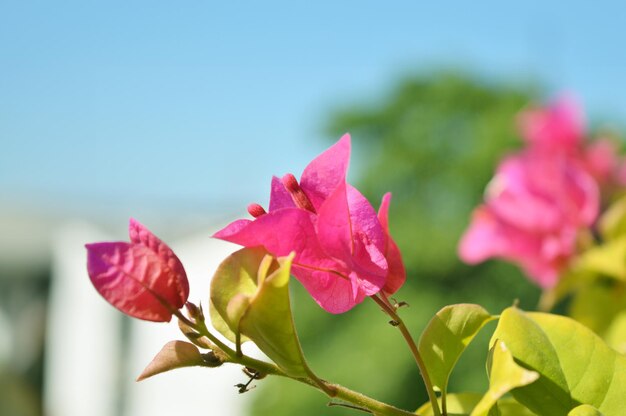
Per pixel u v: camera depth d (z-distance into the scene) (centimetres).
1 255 514
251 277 38
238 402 287
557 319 39
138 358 371
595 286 61
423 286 242
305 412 229
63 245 447
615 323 60
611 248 61
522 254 72
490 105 286
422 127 283
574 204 70
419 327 229
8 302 514
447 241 244
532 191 71
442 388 39
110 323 403
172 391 341
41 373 472
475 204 260
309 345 242
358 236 39
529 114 91
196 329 38
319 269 38
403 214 267
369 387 224
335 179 39
